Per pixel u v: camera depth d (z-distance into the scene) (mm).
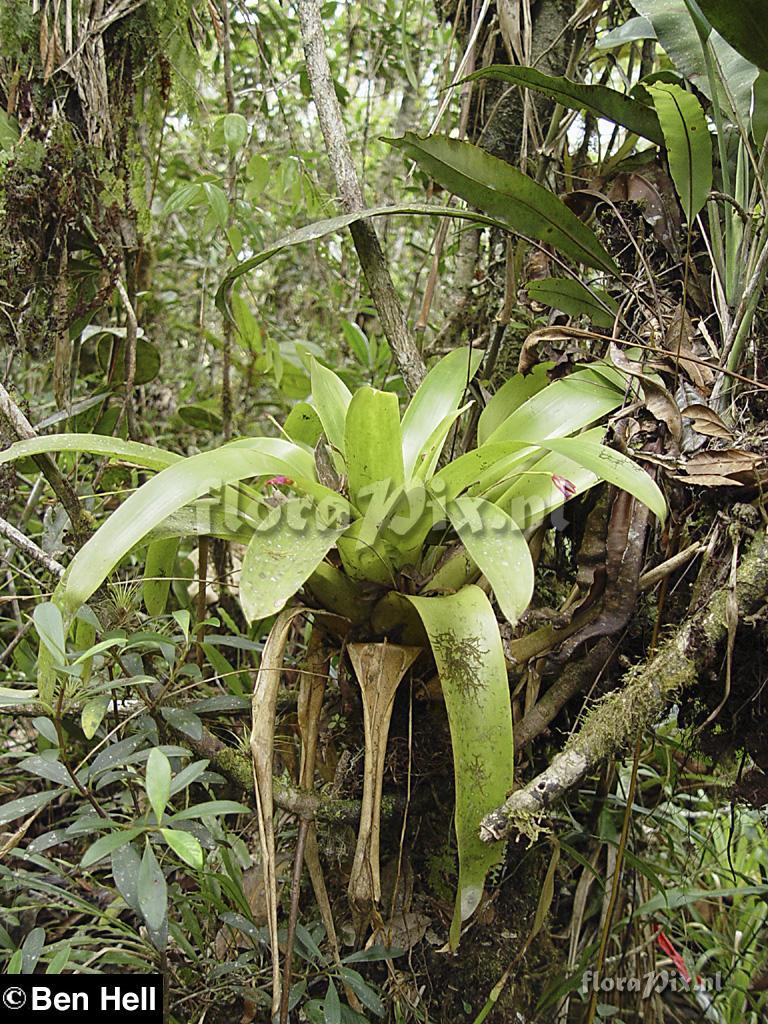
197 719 956
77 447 882
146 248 1627
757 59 900
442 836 1041
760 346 1033
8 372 1298
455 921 804
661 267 1135
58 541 1168
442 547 1022
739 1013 1279
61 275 1293
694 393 984
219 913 999
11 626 1436
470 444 1294
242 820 1197
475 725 802
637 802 1365
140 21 1337
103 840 739
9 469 1235
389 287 1262
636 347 1048
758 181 942
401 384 1667
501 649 822
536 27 1418
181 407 1709
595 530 986
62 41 1256
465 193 1077
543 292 1123
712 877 1484
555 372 1077
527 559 789
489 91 1450
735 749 1002
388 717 894
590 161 1444
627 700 861
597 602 949
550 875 1058
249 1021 1010
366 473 892
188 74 1418
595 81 1646
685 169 973
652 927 1293
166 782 726
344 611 970
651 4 1125
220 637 1146
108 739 979
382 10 1830
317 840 1030
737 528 867
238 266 1117
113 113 1367
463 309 1485
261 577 782
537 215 1072
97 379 1632
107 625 1003
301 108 1990
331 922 966
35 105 1247
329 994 891
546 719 990
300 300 2289
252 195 1568
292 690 1226
